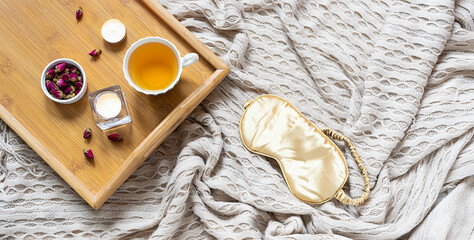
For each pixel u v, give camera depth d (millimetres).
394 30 994
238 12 992
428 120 987
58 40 920
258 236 953
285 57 1013
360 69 1002
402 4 1000
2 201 945
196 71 925
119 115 892
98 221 954
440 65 1003
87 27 924
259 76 1008
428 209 970
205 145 958
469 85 994
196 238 977
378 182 976
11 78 911
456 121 975
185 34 916
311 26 1009
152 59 893
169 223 934
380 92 986
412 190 986
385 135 975
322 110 1004
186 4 998
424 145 979
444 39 982
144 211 961
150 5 916
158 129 877
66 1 924
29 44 918
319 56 999
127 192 966
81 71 894
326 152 967
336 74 992
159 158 981
